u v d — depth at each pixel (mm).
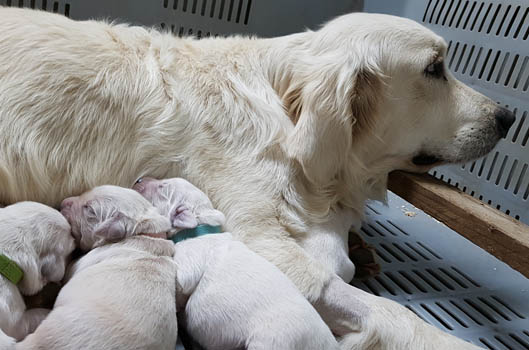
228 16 978
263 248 645
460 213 704
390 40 688
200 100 673
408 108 707
